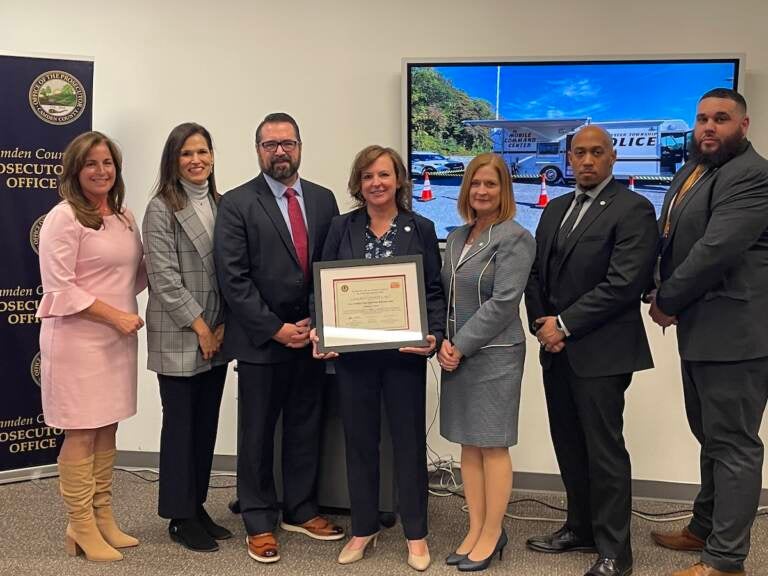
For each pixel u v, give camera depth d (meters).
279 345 2.57
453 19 3.31
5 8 3.63
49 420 2.52
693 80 3.11
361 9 3.38
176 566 2.55
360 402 2.52
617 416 2.41
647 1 3.17
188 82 3.54
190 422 2.63
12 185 3.26
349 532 2.85
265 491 2.69
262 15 3.46
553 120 3.23
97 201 2.56
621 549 2.42
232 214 2.54
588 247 2.36
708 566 2.32
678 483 3.28
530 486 3.39
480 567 2.50
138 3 3.54
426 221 2.56
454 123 3.29
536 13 3.25
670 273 2.41
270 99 3.48
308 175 3.48
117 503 3.16
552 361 2.54
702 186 2.32
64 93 3.32
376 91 3.40
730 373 2.27
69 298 2.43
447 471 3.45
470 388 2.44
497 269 2.40
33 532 2.83
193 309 2.54
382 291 2.46
